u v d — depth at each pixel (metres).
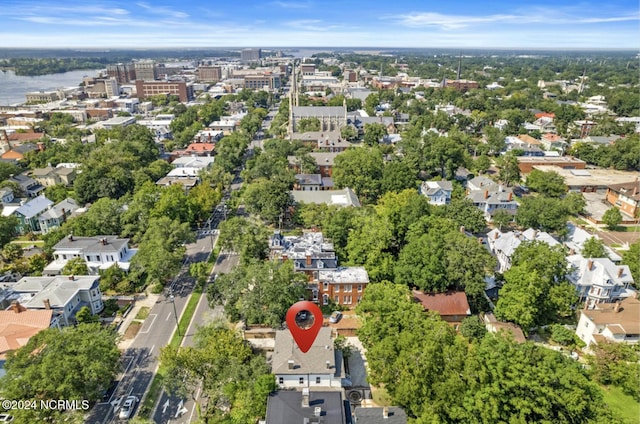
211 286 88.81
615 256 110.88
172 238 107.31
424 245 96.44
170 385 64.56
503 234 117.31
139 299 99.31
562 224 125.06
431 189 150.88
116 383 73.94
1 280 101.94
